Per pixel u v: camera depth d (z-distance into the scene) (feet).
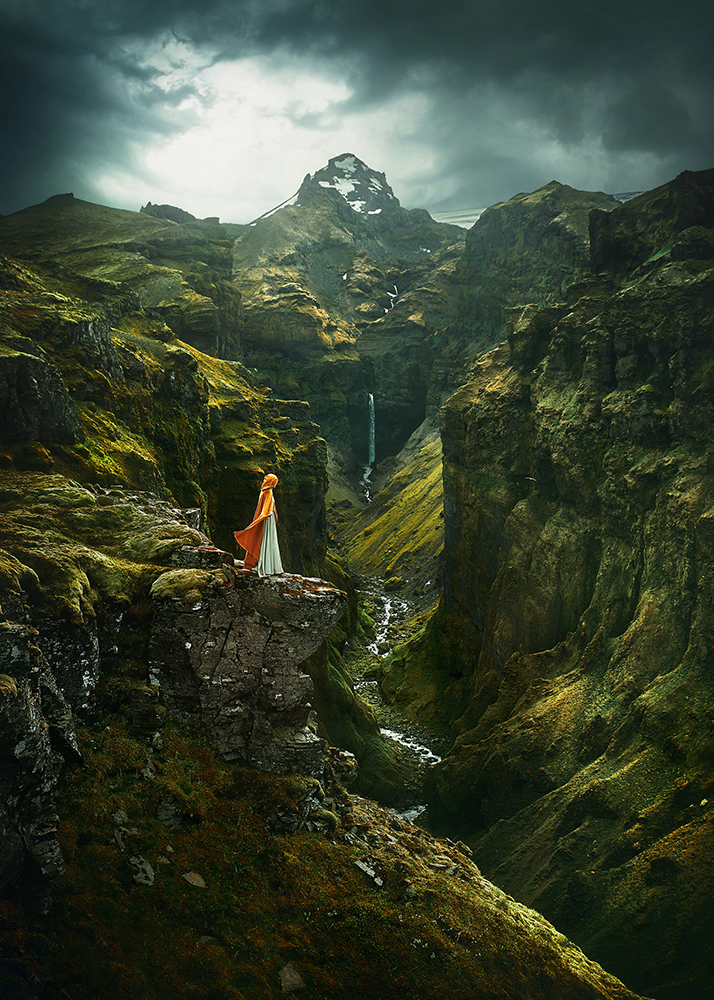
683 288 232.53
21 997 34.09
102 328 149.07
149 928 42.24
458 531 325.83
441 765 199.41
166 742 54.29
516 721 192.34
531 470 280.92
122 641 56.85
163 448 163.32
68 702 51.34
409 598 474.90
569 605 228.22
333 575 366.22
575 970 60.75
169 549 63.10
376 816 70.23
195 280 514.68
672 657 173.68
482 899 61.98
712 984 106.42
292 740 58.59
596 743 169.37
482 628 291.99
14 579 48.78
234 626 57.06
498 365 341.21
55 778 44.27
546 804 161.89
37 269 243.81
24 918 37.83
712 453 189.37
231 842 50.85
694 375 206.39
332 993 45.60
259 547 61.72
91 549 61.57
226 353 523.29
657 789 144.66
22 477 77.46
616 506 216.74
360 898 53.31
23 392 93.97
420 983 49.70
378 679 326.24
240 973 43.27
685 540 179.73
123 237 565.53
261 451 242.78
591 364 249.75
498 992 52.70
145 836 46.98
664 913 119.65
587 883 130.41
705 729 145.89
